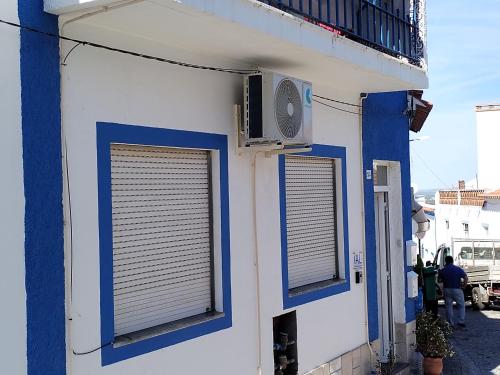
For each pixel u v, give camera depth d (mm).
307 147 6504
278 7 5617
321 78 7086
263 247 6359
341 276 7773
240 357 5949
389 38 7512
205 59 5672
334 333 7480
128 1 4098
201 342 5465
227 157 5906
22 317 4023
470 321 14547
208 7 4406
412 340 9422
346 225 7852
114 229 4840
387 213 9359
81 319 4426
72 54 4414
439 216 27344
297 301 6832
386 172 9367
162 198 5293
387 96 9000
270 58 5945
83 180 4477
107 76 4688
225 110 5895
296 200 7117
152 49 5102
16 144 4012
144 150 5137
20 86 4047
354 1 7098
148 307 5121
